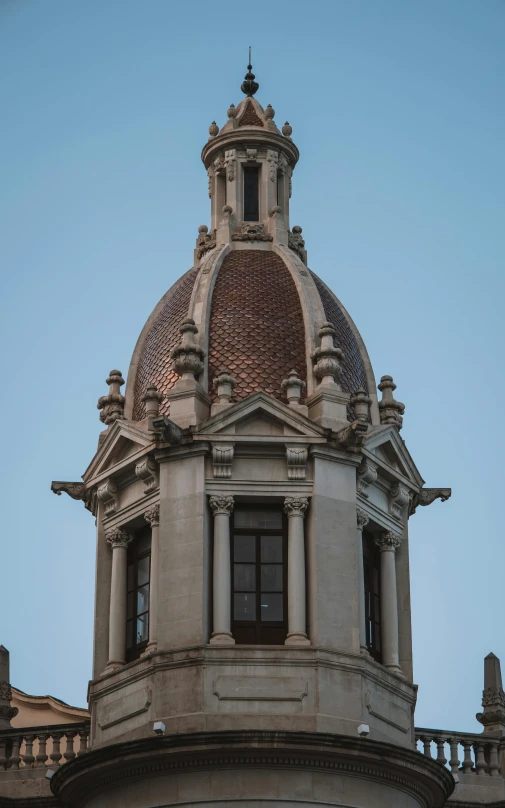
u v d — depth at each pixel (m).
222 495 90.38
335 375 94.69
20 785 93.56
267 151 106.12
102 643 94.06
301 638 88.00
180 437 91.25
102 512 96.75
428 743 95.25
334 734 83.69
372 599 94.25
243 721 85.94
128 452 95.06
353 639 88.81
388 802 86.00
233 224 103.69
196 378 94.50
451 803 94.06
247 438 90.94
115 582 94.00
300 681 86.88
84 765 86.19
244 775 84.00
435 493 100.56
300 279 99.50
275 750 83.38
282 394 94.50
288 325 97.31
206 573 89.00
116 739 89.06
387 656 92.88
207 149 107.31
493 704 98.25
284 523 91.44
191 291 99.69
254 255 102.00
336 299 102.44
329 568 89.50
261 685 86.62
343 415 93.50
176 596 88.75
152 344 99.44
